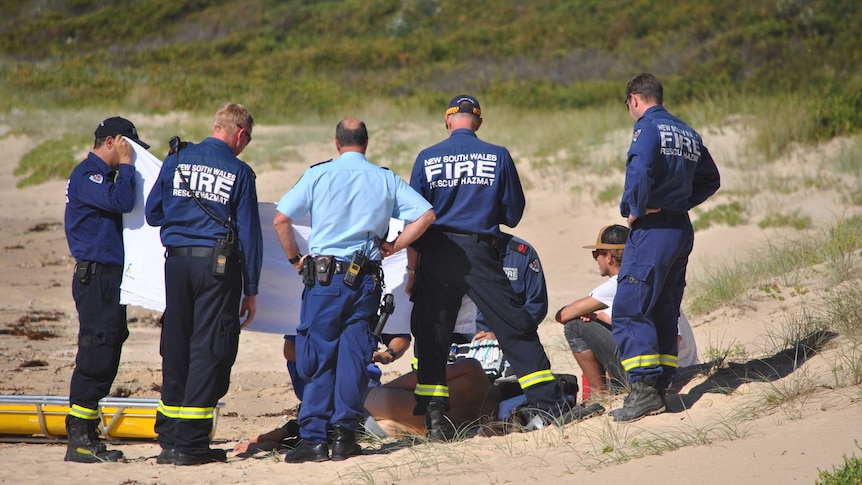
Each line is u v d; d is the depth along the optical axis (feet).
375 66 427.33
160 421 58.80
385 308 59.77
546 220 191.83
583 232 182.29
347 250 57.98
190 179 57.93
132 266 61.00
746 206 169.48
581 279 151.53
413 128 289.12
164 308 60.54
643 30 401.90
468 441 58.70
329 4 537.65
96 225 60.23
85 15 553.23
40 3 574.56
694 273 123.65
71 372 93.76
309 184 58.44
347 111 332.39
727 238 156.76
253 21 520.83
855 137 188.65
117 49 503.61
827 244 101.24
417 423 64.28
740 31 353.92
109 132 61.11
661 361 59.31
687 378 67.10
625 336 57.82
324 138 281.54
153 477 53.83
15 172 277.23
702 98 302.86
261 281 68.03
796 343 68.23
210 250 57.36
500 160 60.80
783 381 59.62
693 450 48.78
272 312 68.44
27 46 516.32
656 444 50.52
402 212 58.95
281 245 62.95
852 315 69.26
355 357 56.90
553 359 89.76
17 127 320.70
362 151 60.54
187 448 57.62
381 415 64.49
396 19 499.51
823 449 45.19
